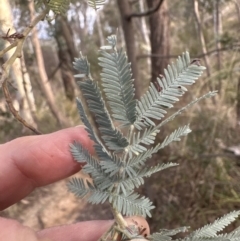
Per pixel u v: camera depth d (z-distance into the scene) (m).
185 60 0.09
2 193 0.18
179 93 0.09
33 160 0.17
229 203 0.46
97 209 0.53
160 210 0.47
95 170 0.10
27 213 0.53
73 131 0.16
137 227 0.10
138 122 0.09
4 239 0.13
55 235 0.19
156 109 0.09
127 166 0.09
